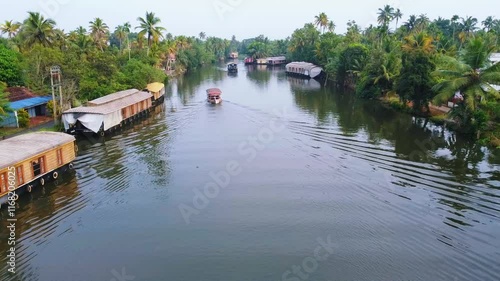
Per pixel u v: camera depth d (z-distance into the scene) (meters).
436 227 20.98
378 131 40.75
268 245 20.05
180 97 66.50
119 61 74.75
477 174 27.78
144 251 19.66
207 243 20.33
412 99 46.22
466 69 36.75
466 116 36.72
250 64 158.50
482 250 18.88
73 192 26.27
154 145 37.06
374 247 19.50
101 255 19.33
